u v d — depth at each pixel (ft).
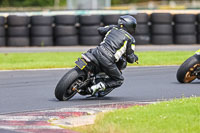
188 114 78.02
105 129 69.82
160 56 214.90
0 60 207.21
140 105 93.35
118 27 107.34
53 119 82.28
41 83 139.54
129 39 104.73
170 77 150.30
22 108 97.45
